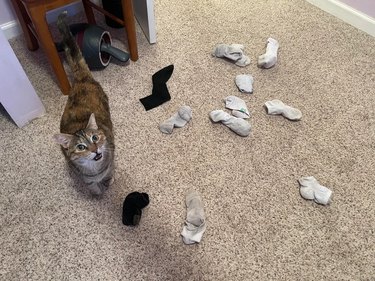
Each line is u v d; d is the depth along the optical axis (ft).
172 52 5.33
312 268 3.27
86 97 3.62
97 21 5.80
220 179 3.90
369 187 3.86
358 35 5.72
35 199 3.69
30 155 4.06
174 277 3.19
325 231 3.51
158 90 4.70
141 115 4.48
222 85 4.89
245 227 3.52
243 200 3.73
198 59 5.24
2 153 4.06
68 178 3.86
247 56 5.26
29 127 4.33
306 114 4.56
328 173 3.98
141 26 5.63
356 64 5.24
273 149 4.18
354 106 4.67
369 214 3.65
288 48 5.47
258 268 3.26
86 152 2.98
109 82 4.87
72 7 5.83
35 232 3.45
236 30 5.75
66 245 3.36
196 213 3.47
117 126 4.34
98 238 3.42
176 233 3.46
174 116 4.37
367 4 5.50
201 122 4.44
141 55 5.27
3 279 3.14
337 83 4.96
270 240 3.44
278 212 3.65
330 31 5.78
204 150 4.16
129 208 3.48
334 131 4.38
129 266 3.24
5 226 3.48
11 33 5.52
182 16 5.95
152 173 3.92
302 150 4.18
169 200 3.70
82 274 3.19
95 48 4.61
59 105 4.58
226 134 4.33
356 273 3.25
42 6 3.71
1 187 3.77
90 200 3.69
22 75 3.85
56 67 4.35
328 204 3.71
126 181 3.84
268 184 3.87
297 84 4.93
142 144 4.18
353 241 3.45
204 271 3.23
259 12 6.11
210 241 3.42
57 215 3.57
